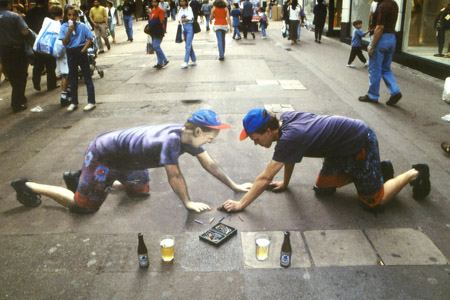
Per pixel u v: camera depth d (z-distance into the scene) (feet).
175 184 11.28
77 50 20.71
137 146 11.02
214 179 13.21
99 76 30.55
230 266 9.12
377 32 20.04
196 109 21.09
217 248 9.74
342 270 8.91
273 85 26.03
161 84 27.14
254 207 11.53
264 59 36.09
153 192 12.40
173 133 11.26
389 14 19.76
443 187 12.41
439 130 17.30
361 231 10.29
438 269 8.91
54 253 9.73
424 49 31.04
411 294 8.20
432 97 22.49
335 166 11.18
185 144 11.47
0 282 8.81
